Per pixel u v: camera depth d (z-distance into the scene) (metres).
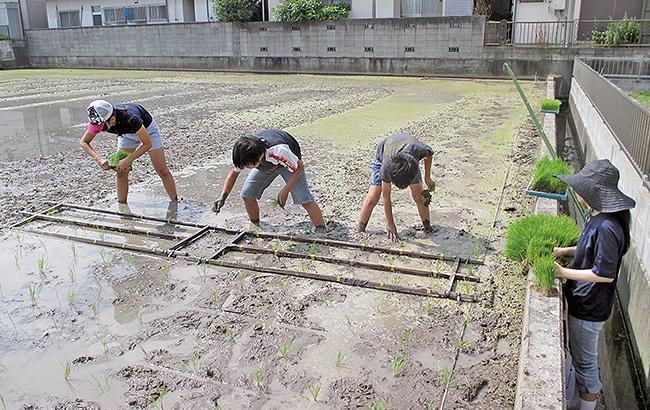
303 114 12.13
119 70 26.06
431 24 19.58
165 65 25.30
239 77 21.67
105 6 27.70
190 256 4.67
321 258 4.57
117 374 3.16
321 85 18.17
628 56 15.97
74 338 3.53
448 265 4.45
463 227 5.28
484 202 6.02
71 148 9.27
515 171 7.23
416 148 4.76
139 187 6.84
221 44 23.70
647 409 3.68
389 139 4.94
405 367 3.18
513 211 5.71
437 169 7.39
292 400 2.92
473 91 15.84
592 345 3.24
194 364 3.23
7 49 28.02
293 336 3.51
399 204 5.99
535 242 3.94
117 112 5.45
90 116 5.26
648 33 16.48
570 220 4.29
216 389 3.01
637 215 4.68
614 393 3.93
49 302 3.99
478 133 9.73
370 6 21.70
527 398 2.57
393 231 4.91
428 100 14.06
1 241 5.11
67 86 19.12
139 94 16.44
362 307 3.86
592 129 8.58
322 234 5.14
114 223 5.57
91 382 3.10
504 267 4.36
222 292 4.10
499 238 4.98
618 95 6.46
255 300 3.96
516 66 18.44
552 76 16.83
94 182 7.11
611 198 2.94
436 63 19.92
